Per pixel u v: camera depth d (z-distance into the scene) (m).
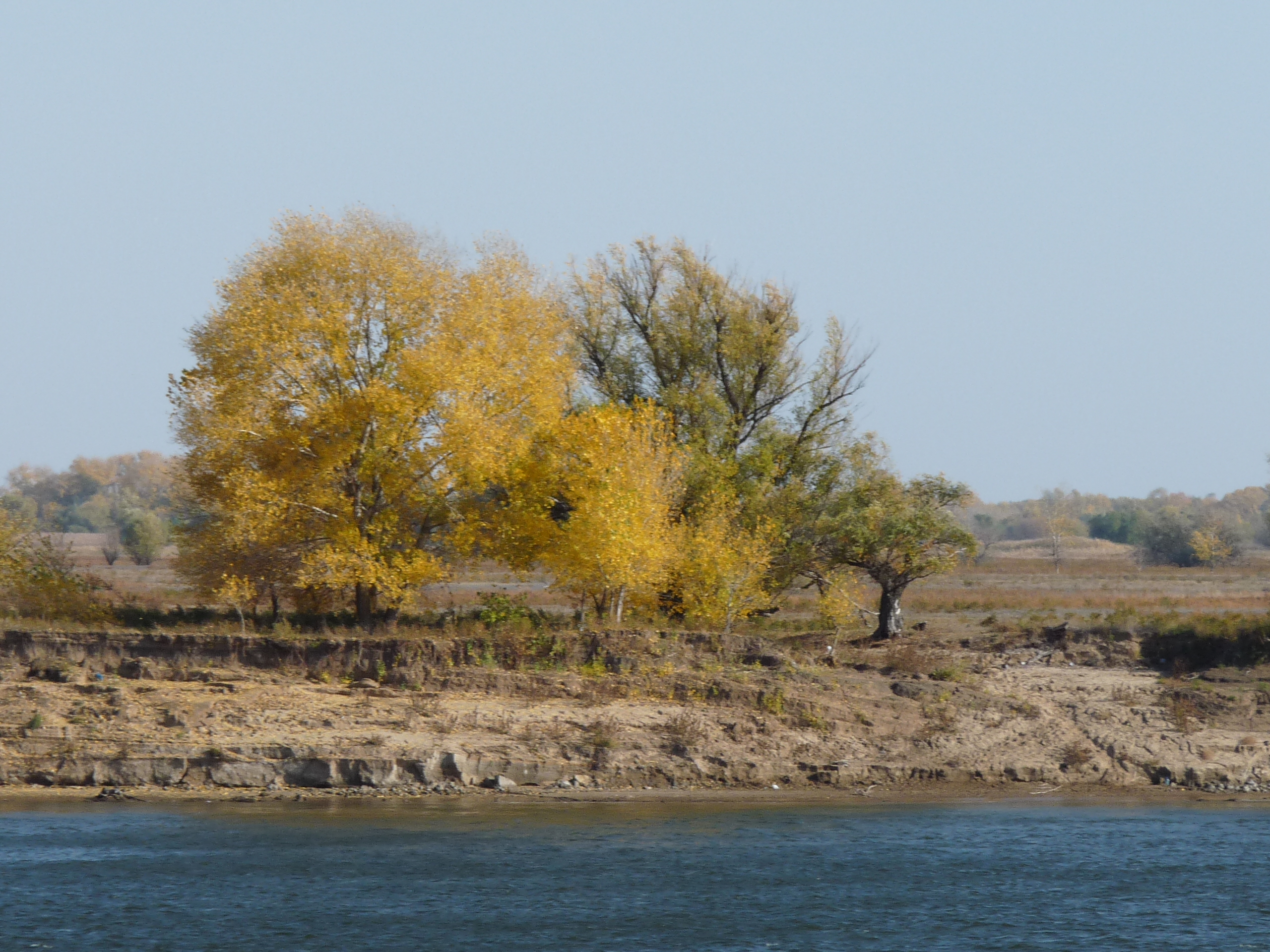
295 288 54.12
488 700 50.06
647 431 57.78
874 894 34.47
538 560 58.16
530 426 56.94
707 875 35.91
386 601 56.53
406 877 35.03
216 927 31.03
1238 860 37.91
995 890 34.94
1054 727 51.38
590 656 53.16
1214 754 49.75
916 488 63.97
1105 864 37.44
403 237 57.28
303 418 54.12
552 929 31.36
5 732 44.84
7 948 29.44
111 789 43.03
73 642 50.66
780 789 46.47
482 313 55.00
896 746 49.38
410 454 54.56
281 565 54.31
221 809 41.59
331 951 29.64
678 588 59.97
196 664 51.16
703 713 49.94
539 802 43.69
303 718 47.06
